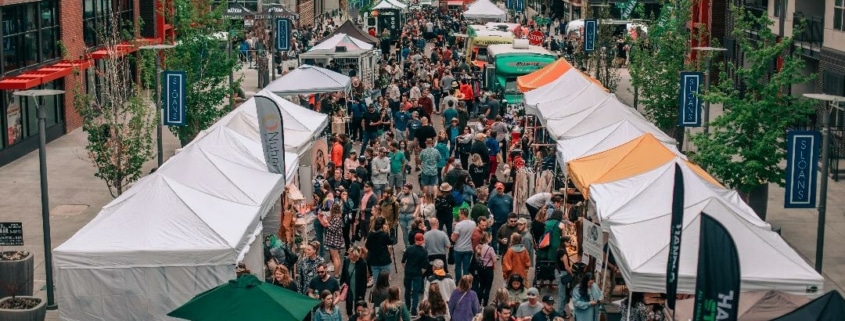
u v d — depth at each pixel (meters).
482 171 43.00
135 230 26.53
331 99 56.59
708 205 25.98
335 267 32.97
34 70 55.12
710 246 17.38
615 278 28.88
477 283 30.36
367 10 129.62
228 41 51.72
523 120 54.16
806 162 31.36
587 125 41.97
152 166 51.97
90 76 47.19
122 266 25.95
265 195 30.86
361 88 62.72
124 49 49.66
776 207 44.53
